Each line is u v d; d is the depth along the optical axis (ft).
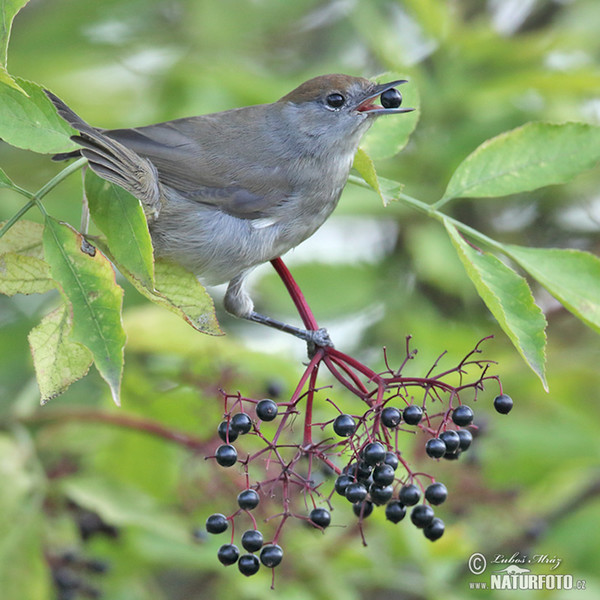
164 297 21.39
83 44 42.09
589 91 39.96
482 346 38.17
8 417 32.01
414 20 43.42
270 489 24.66
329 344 24.53
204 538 30.76
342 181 31.50
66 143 22.24
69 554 31.99
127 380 34.42
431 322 39.22
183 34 43.37
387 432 23.22
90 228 36.52
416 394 32.83
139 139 29.07
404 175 40.16
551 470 37.58
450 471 33.71
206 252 29.14
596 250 44.09
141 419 32.19
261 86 39.24
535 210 44.52
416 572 34.73
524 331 22.34
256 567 21.26
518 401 38.93
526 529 35.42
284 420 22.11
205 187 29.07
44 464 33.55
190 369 33.65
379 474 20.92
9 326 41.04
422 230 40.14
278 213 29.96
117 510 30.25
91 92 40.91
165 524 30.37
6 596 28.84
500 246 24.25
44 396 21.44
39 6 43.32
